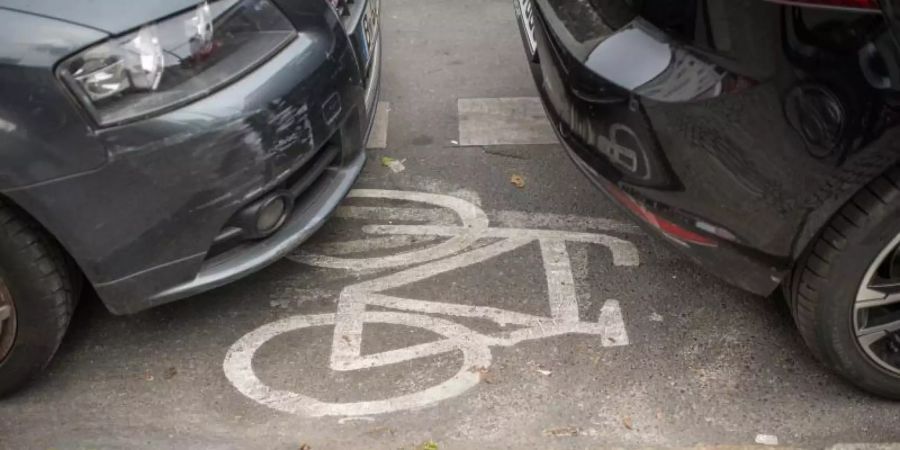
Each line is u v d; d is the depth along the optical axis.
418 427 2.68
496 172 3.84
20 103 2.29
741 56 2.24
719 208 2.45
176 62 2.43
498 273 3.26
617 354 2.91
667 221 2.58
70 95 2.32
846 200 2.29
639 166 2.56
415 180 3.80
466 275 3.26
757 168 2.32
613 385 2.80
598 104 2.61
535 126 4.17
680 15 2.39
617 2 2.67
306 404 2.77
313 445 2.63
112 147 2.39
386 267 3.30
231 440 2.65
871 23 2.07
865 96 2.12
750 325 3.02
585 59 2.66
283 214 2.79
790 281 2.59
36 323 2.63
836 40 2.11
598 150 2.69
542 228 3.49
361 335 3.01
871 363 2.61
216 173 2.53
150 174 2.45
